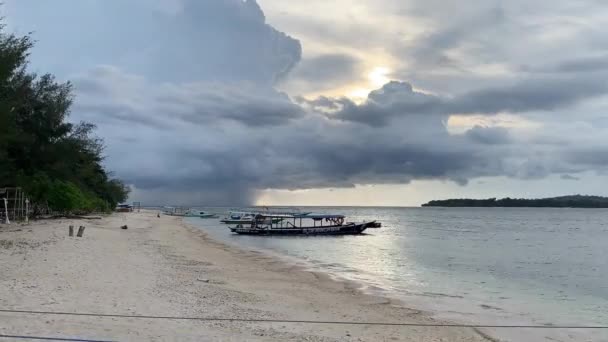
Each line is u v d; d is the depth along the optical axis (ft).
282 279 75.82
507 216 620.08
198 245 134.72
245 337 36.81
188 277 67.31
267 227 221.05
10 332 31.81
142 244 114.52
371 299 62.85
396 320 50.08
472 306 62.08
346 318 48.88
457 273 96.17
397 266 104.53
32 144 176.86
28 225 138.41
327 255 125.49
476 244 177.99
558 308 63.10
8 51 121.80
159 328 36.55
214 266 85.25
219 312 45.14
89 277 56.18
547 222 431.84
